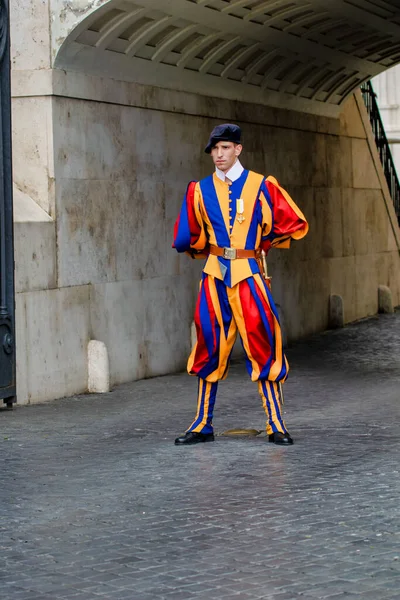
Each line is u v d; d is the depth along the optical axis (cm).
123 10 1145
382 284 2080
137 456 852
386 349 1563
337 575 552
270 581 545
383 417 1017
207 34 1300
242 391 1191
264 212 874
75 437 938
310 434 935
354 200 1942
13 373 1080
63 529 650
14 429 977
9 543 625
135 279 1292
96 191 1221
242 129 1526
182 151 1382
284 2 1292
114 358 1251
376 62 1748
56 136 1160
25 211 1134
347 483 748
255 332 876
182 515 673
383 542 609
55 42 1145
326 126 1812
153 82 1310
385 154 2209
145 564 579
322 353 1528
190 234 888
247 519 661
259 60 1466
